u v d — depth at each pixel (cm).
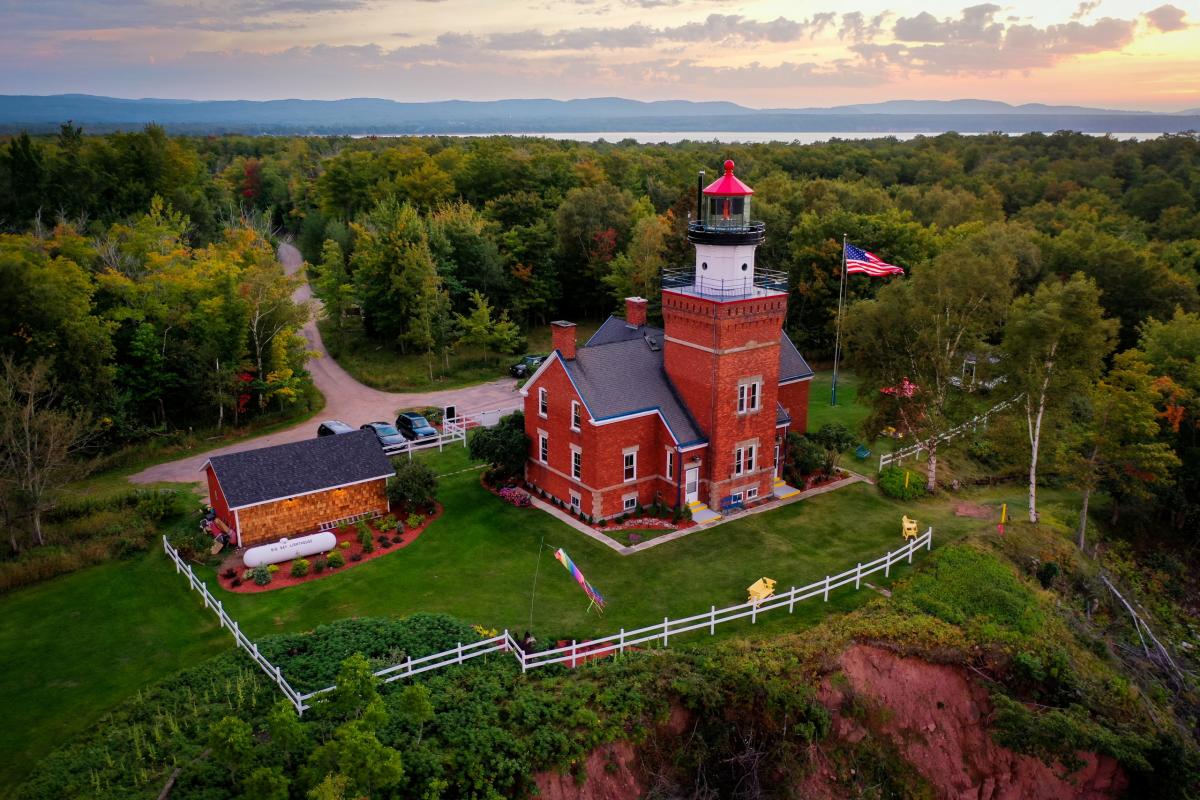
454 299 7581
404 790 2127
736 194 3609
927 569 3372
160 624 2928
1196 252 7662
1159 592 3997
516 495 3950
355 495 3719
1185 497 4431
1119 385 3997
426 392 6162
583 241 8525
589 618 2984
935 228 7975
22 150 7906
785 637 2858
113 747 2262
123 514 3741
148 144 8925
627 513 3841
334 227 9369
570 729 2394
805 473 4269
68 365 4581
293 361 5794
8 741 2319
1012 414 4109
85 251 5825
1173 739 2750
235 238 7294
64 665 2683
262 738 2272
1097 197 10681
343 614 2988
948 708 2850
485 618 2969
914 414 4219
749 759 2530
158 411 5206
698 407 3812
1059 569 3625
